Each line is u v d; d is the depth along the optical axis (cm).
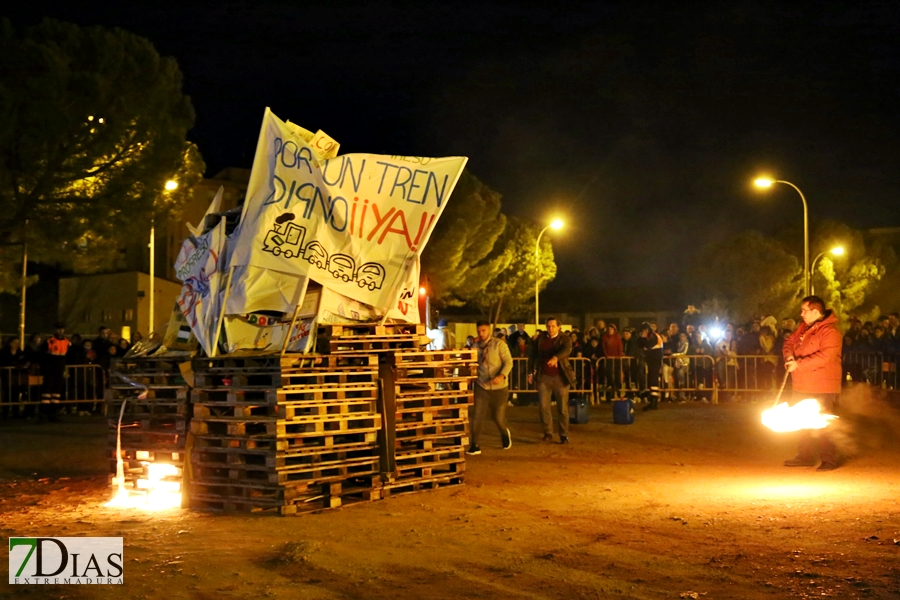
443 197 951
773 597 574
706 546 716
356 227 922
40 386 1925
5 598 585
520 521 825
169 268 4322
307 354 868
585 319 6638
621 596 581
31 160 1806
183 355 934
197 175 2367
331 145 955
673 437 1505
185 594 591
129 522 837
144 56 1962
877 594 575
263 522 826
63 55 1838
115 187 1933
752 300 5231
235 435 872
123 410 957
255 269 880
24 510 926
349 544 732
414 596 586
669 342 2245
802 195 3075
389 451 939
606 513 863
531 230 4916
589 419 1769
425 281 1759
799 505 886
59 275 4712
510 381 2166
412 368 967
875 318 5956
